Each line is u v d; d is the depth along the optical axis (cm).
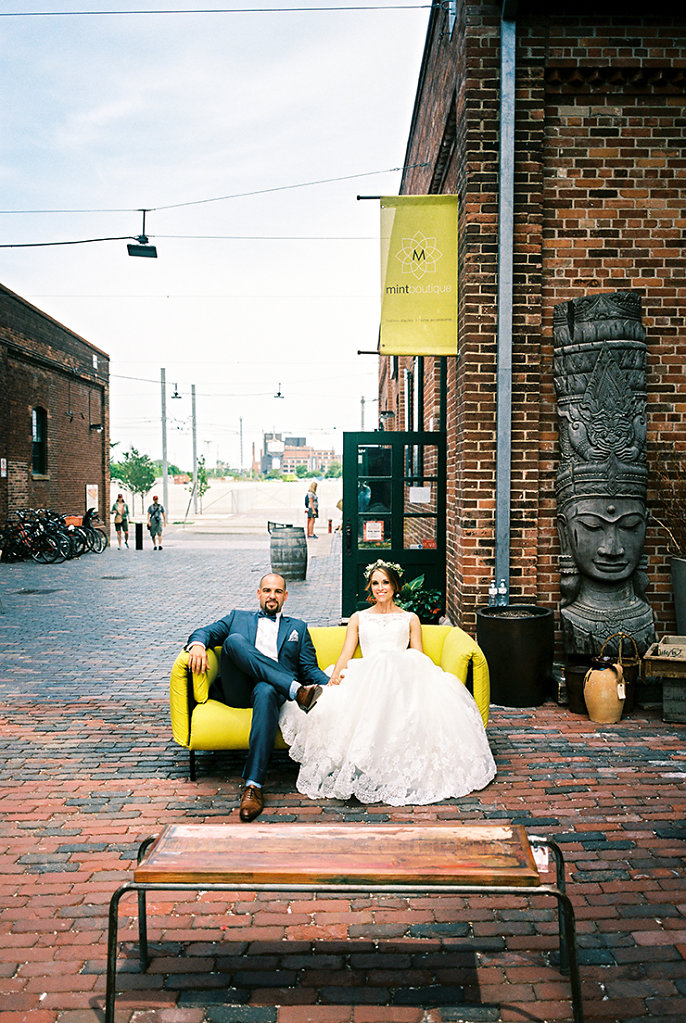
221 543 2859
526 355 736
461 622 752
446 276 781
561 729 602
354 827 318
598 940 327
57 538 2012
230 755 554
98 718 640
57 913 349
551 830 429
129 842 417
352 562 962
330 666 547
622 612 692
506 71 712
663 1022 278
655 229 742
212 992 296
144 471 4447
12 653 884
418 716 482
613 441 684
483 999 292
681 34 729
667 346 743
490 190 734
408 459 956
